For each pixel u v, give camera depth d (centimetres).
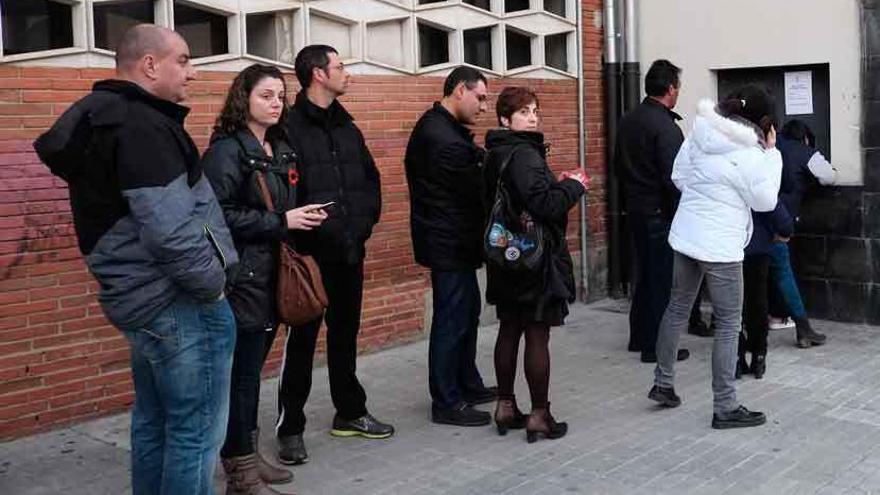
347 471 508
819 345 762
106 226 350
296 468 512
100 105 345
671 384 601
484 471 505
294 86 701
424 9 783
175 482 368
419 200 574
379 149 754
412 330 787
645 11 932
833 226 840
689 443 541
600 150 954
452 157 555
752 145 543
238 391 446
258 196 441
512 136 521
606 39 943
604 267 955
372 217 532
